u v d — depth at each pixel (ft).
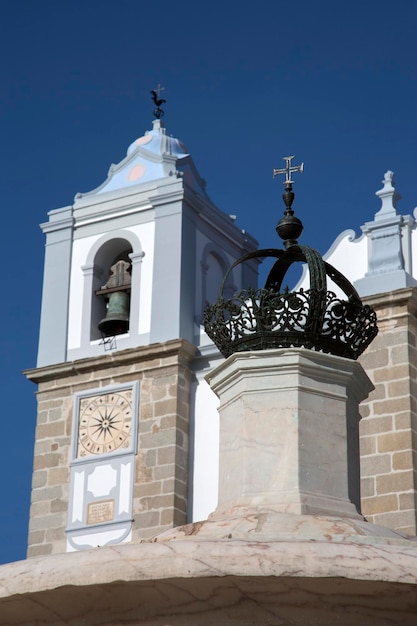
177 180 123.24
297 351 39.81
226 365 40.88
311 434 39.58
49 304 125.18
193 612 32.60
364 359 104.32
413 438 100.94
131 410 116.16
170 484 111.55
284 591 32.27
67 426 118.93
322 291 40.34
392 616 32.63
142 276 121.29
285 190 44.19
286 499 38.65
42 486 117.80
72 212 127.85
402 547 32.86
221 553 31.96
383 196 110.32
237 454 39.83
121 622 32.99
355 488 40.11
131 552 32.45
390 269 106.32
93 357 119.24
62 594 33.14
